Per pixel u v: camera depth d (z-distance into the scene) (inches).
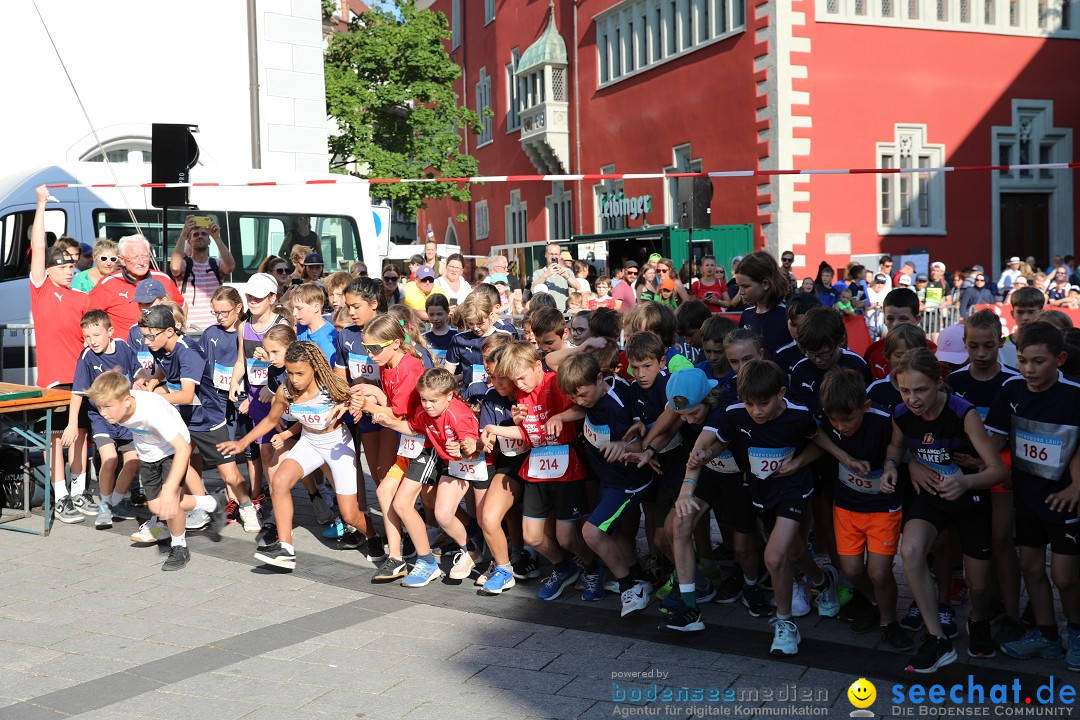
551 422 211.8
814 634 198.7
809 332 198.8
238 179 505.7
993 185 866.8
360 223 535.2
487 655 190.2
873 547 186.2
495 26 1390.3
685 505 195.3
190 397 270.7
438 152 1186.6
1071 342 192.5
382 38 1145.4
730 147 859.4
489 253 1478.8
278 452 277.1
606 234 877.2
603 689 173.0
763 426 187.2
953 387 196.4
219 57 627.8
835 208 816.3
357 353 267.9
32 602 225.8
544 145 1186.6
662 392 213.9
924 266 778.2
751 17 821.2
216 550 268.1
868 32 819.4
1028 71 875.4
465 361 281.0
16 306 439.2
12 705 170.9
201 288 384.5
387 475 239.3
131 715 166.4
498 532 228.4
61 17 578.2
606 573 229.1
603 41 1087.0
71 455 306.0
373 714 165.2
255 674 182.7
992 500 187.2
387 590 233.1
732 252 838.5
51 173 453.4
